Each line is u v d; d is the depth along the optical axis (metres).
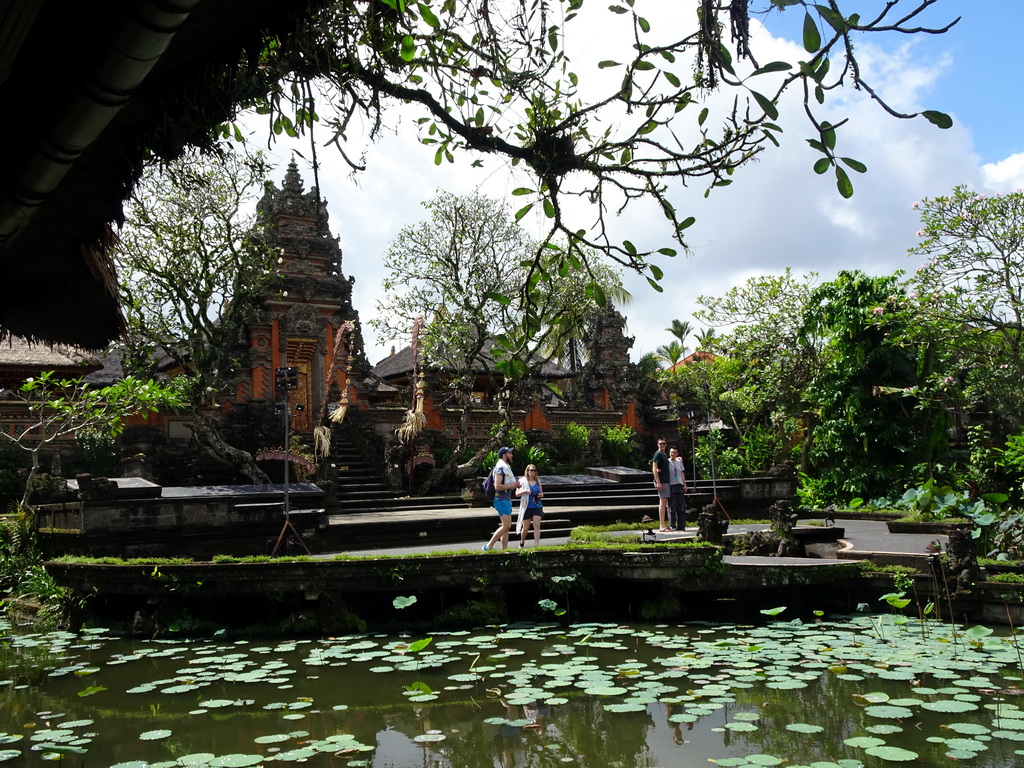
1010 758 4.55
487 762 4.88
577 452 27.12
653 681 6.40
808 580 9.20
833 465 19.64
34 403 13.41
